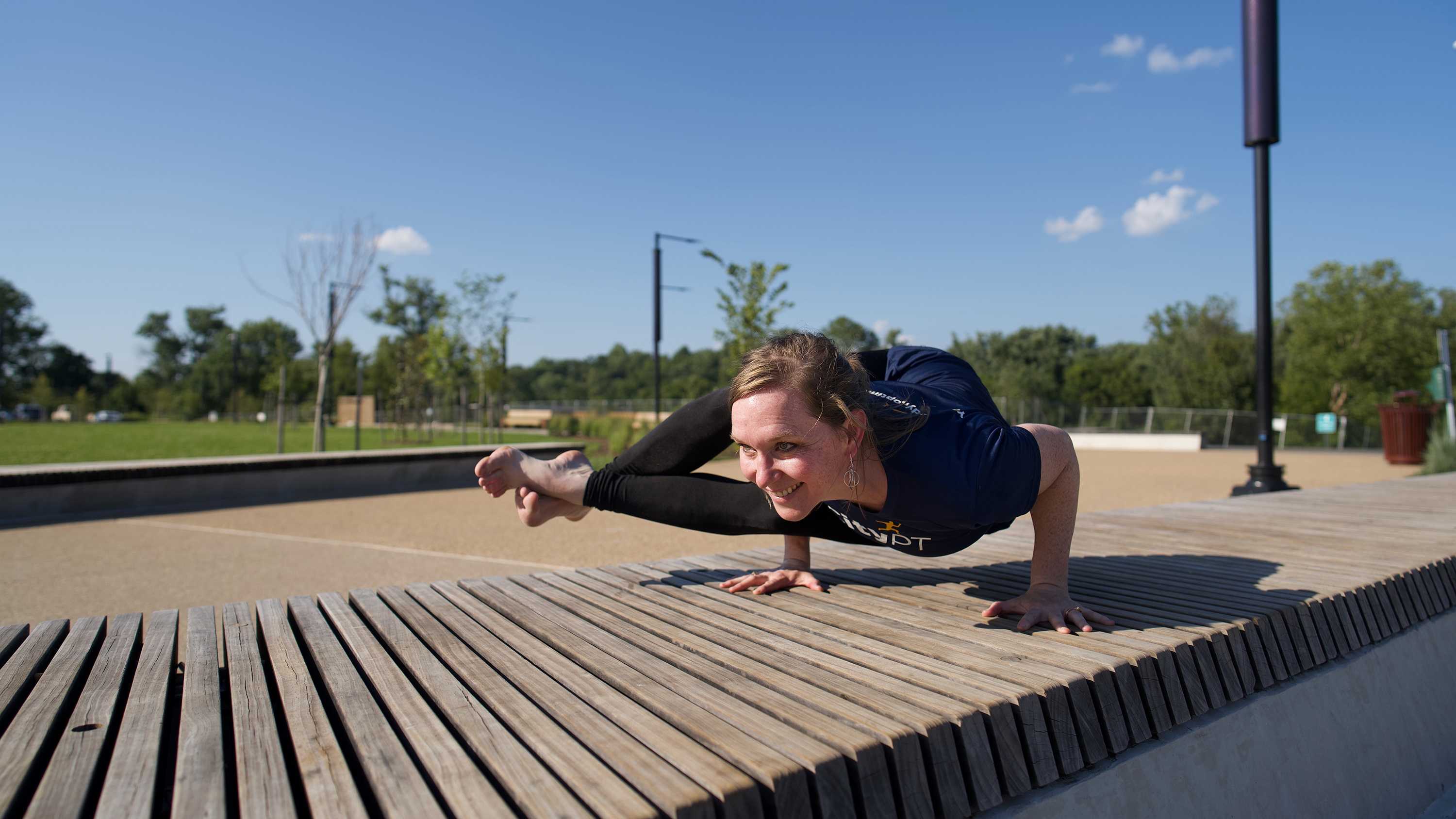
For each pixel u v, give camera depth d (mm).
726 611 2115
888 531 1851
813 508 1635
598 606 2180
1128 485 12602
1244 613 2059
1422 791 2359
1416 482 6152
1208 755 1740
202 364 87688
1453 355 36094
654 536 6988
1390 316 35594
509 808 1029
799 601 2246
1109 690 1593
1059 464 1926
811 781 1167
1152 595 2273
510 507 9008
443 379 27297
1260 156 8297
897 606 2180
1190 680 1771
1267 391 8383
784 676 1566
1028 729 1437
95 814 1036
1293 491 5504
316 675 1719
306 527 7344
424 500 9594
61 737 1299
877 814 1213
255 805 1041
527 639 1851
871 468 1636
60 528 7207
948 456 1646
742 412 1516
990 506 1703
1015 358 59469
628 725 1320
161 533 6961
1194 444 25672
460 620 2025
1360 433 28656
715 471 13164
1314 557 2947
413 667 1628
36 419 67812
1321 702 2100
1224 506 4633
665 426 2264
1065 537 2025
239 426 45062
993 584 2480
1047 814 1421
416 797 1060
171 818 1255
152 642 1789
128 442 24203
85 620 2006
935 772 1293
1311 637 2160
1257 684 1955
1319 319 37156
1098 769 1537
